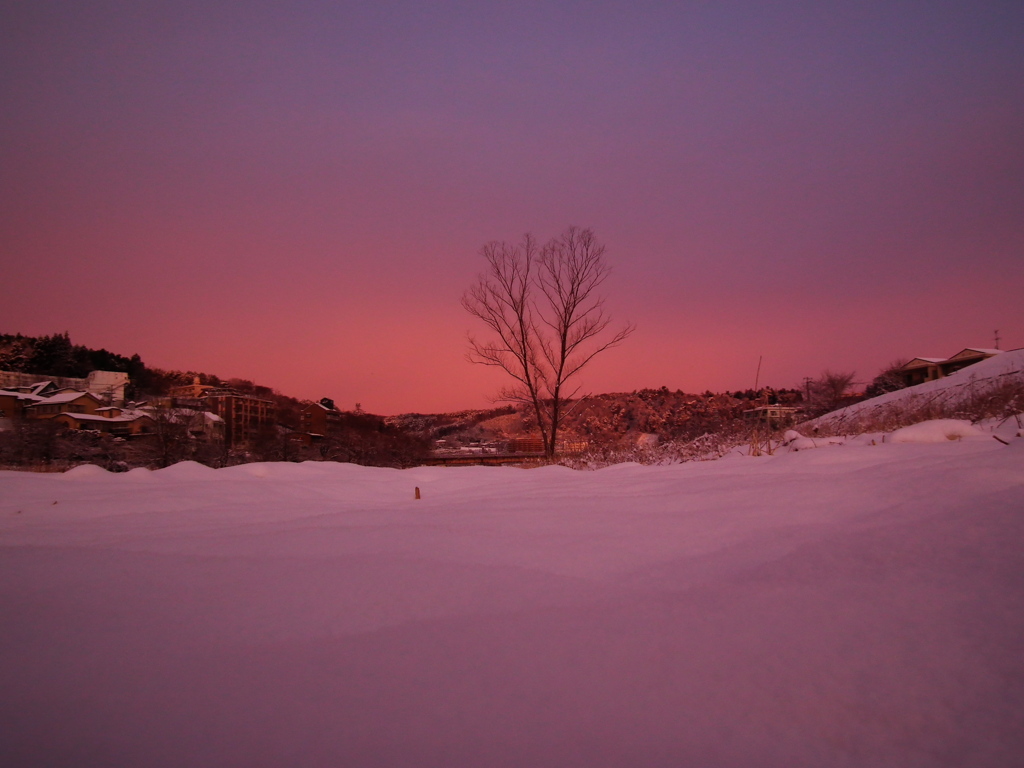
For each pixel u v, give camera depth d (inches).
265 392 2748.5
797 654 74.0
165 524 195.0
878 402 837.8
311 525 175.8
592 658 76.9
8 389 2447.1
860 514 139.6
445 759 57.6
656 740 59.2
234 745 61.1
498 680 72.6
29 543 159.8
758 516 149.9
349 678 74.4
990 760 52.5
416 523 170.1
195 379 3198.8
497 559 125.2
